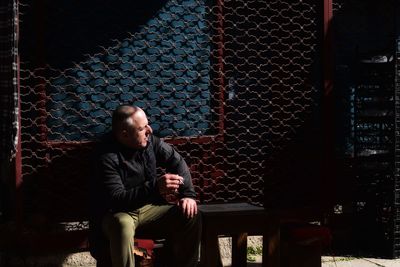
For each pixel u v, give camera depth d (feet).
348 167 20.11
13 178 16.44
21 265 16.90
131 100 18.06
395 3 20.65
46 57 17.29
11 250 16.87
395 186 18.58
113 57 17.87
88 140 17.78
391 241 18.80
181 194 14.88
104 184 14.15
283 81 19.51
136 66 18.06
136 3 18.02
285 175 19.65
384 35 20.66
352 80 20.21
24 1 16.85
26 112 17.08
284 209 19.11
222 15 18.86
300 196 19.81
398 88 18.45
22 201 16.49
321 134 19.16
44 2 17.19
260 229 15.34
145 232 15.01
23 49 16.89
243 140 19.19
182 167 15.08
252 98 19.25
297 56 19.53
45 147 17.24
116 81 17.93
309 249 15.48
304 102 19.72
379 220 19.38
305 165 19.80
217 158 18.85
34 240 16.89
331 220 19.63
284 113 19.57
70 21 17.48
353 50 20.29
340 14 20.16
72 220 17.62
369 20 20.47
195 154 18.63
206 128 18.75
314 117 19.79
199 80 18.61
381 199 19.25
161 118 18.31
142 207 14.79
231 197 19.12
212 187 18.83
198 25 18.54
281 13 19.40
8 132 16.07
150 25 18.13
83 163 17.65
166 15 18.25
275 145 19.53
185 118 18.53
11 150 15.33
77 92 17.63
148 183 13.98
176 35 18.35
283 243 15.88
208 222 14.96
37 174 17.26
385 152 19.92
